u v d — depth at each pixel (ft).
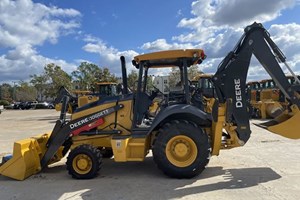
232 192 15.85
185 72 19.94
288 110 20.53
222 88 19.56
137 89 20.58
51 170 22.08
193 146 18.37
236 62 19.45
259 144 29.68
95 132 20.89
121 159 18.92
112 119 20.93
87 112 21.09
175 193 16.02
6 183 19.08
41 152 21.24
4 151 31.01
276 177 18.30
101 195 16.25
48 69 206.69
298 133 19.03
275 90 59.41
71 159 19.48
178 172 18.34
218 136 18.86
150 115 20.79
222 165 21.56
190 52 19.45
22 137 43.01
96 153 19.36
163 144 18.56
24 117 95.35
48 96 215.31
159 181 18.30
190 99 20.13
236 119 19.40
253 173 19.31
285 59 19.36
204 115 18.99
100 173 20.58
